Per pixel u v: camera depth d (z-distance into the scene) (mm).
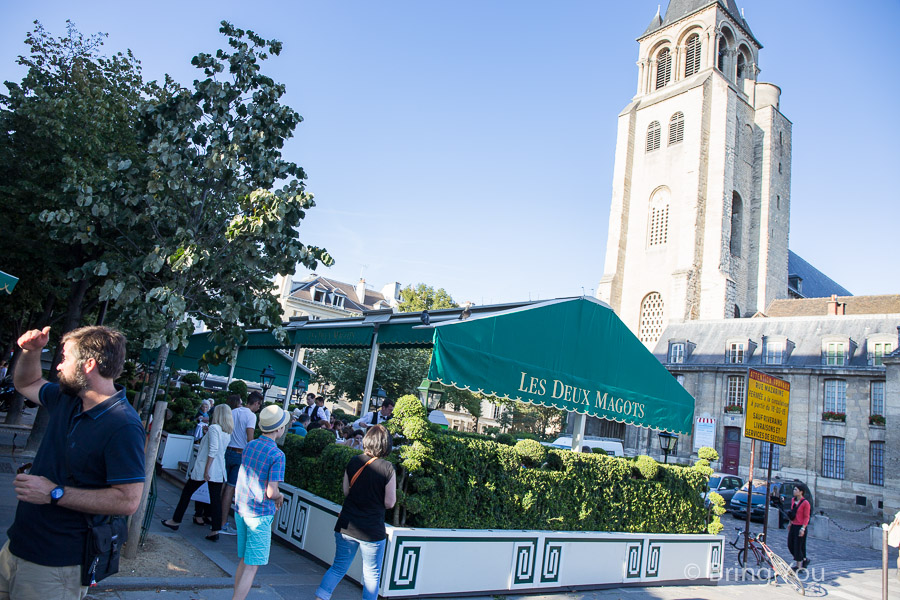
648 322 54344
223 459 7789
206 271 7051
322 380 39094
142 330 6672
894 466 29141
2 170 13055
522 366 8047
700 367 40156
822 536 21469
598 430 46688
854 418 33625
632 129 59688
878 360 34281
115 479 2834
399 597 6406
